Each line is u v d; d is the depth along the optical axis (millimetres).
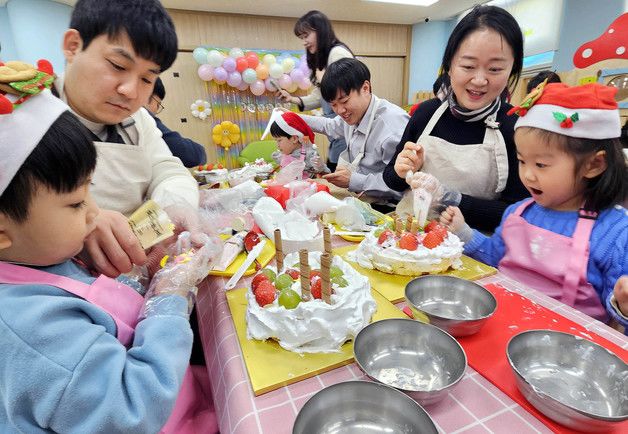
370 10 4105
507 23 1034
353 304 703
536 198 942
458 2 3830
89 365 444
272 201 1274
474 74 1099
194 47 4145
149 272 810
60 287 512
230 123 4426
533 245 954
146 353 512
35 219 454
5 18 3586
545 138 836
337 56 2199
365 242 1032
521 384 530
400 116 1756
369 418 515
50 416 428
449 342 620
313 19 2246
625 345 649
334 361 634
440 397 523
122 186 988
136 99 834
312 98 3064
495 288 866
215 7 3898
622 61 2145
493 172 1240
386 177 1537
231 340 706
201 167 2594
